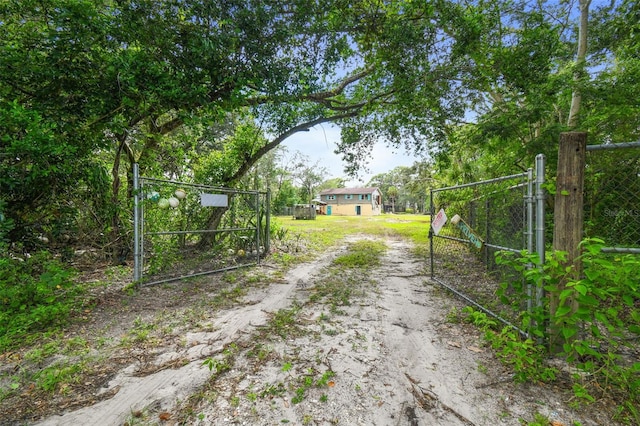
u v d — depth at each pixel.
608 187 3.00
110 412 1.70
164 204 4.71
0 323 2.62
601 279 1.78
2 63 3.71
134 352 2.41
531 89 5.83
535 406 1.74
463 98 6.99
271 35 4.73
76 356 2.33
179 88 4.41
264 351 2.44
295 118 7.55
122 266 5.33
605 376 1.92
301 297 3.96
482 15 5.59
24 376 2.05
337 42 5.54
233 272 5.33
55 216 4.71
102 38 4.06
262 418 1.66
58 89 4.15
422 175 21.11
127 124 4.88
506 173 6.72
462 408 1.74
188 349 2.47
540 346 2.18
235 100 5.00
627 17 5.53
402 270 5.64
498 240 4.12
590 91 5.02
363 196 43.53
